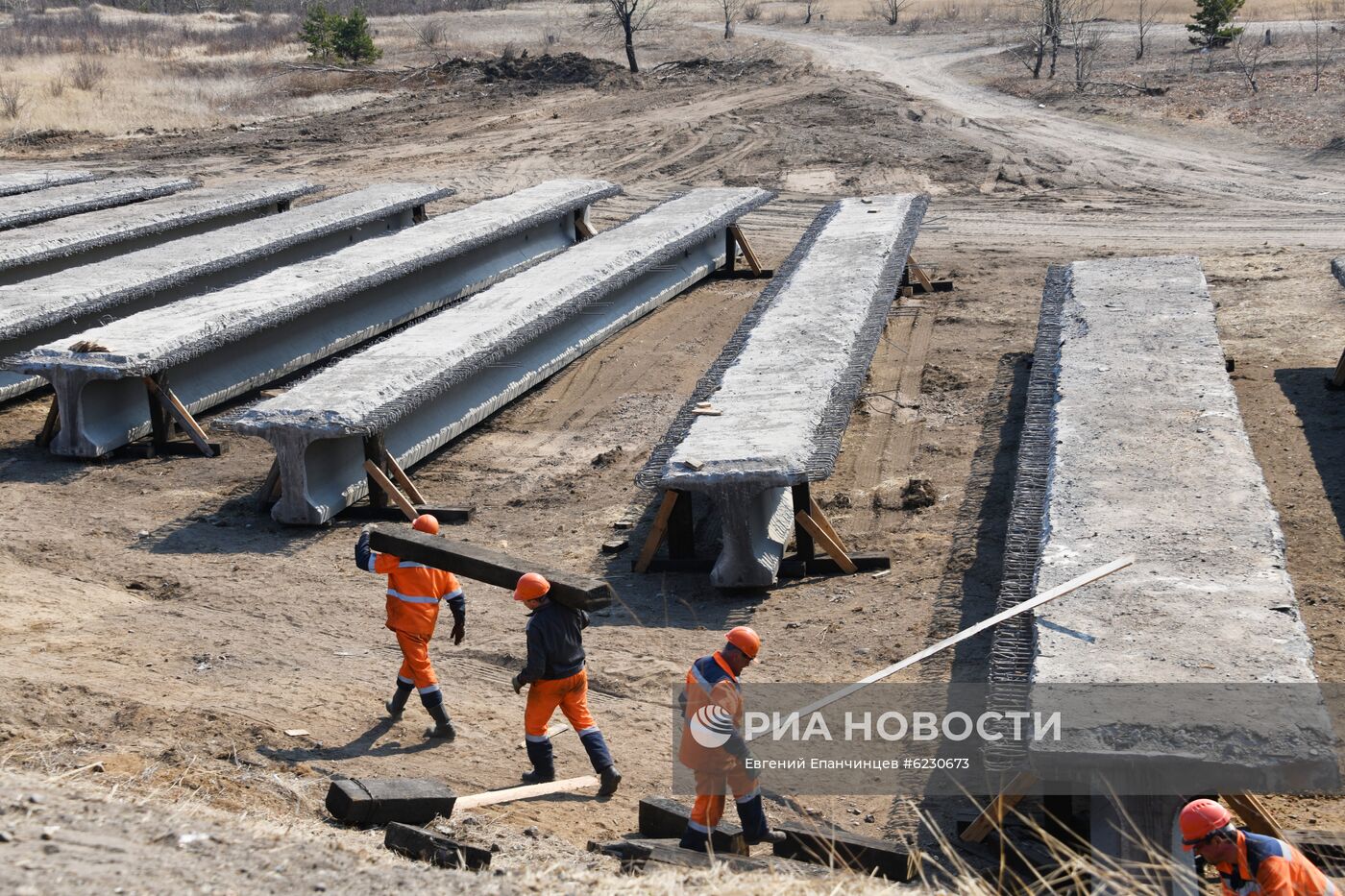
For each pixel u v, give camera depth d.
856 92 43.81
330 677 9.46
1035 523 9.84
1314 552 11.13
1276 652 7.35
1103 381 12.91
